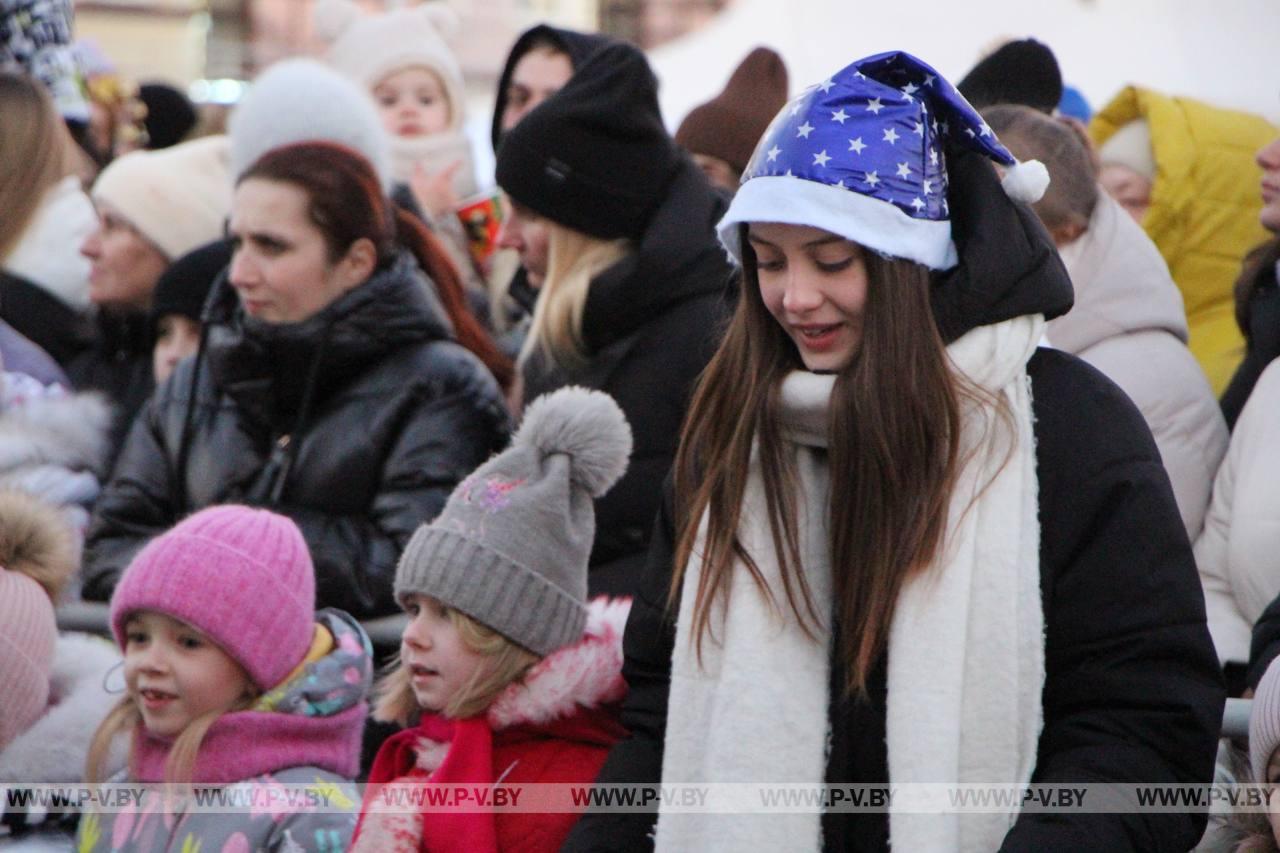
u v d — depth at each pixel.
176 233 16.22
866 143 7.82
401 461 12.08
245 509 10.71
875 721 7.82
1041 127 11.92
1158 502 7.67
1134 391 11.69
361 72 18.39
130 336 16.27
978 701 7.59
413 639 9.73
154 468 12.97
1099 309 11.89
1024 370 7.95
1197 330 14.59
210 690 10.29
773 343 8.22
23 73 16.31
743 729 7.86
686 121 16.20
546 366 12.90
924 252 7.78
